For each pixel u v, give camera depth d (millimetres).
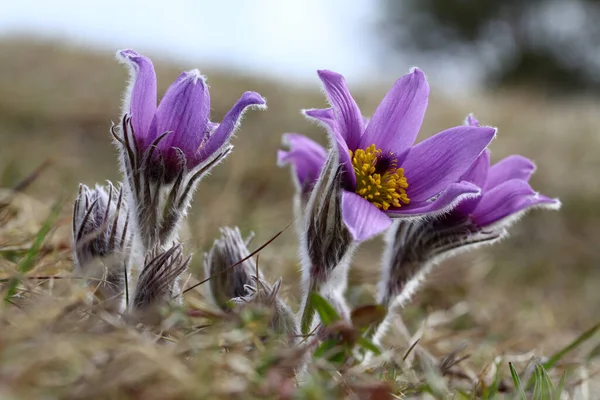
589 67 3467
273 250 542
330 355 338
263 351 322
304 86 1327
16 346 284
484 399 365
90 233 349
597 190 924
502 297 608
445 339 462
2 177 536
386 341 449
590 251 791
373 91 1285
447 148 345
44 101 1017
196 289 432
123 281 353
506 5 3520
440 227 376
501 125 1201
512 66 3588
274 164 831
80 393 278
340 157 334
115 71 1285
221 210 579
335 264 350
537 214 865
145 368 287
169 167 340
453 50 3721
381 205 338
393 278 388
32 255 364
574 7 3438
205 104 339
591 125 1238
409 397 351
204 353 305
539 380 357
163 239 348
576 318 604
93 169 771
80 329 305
